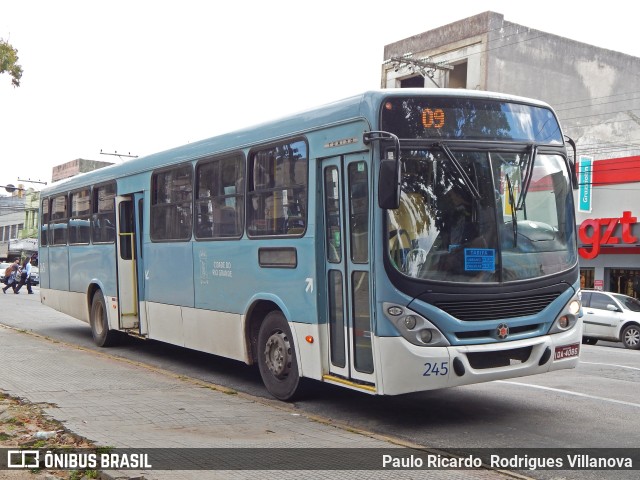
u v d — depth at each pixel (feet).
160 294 38.52
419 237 23.66
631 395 30.58
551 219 25.88
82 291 48.83
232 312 31.89
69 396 28.32
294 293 27.76
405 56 103.50
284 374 29.01
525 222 25.12
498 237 24.40
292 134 28.12
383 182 22.39
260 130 30.30
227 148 32.60
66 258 51.85
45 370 34.65
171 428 23.44
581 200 86.69
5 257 257.96
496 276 24.23
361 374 24.57
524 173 25.23
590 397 29.94
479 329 23.79
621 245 81.97
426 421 25.84
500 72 101.35
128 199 42.75
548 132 26.48
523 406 28.14
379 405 28.43
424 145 24.04
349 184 25.21
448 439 23.31
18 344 44.34
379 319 23.38
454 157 24.29
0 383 30.89
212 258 33.50
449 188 24.14
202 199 34.53
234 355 31.91
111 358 39.40
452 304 23.57
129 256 42.65
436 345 23.32
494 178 24.71
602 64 110.73
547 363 25.00
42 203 57.88
